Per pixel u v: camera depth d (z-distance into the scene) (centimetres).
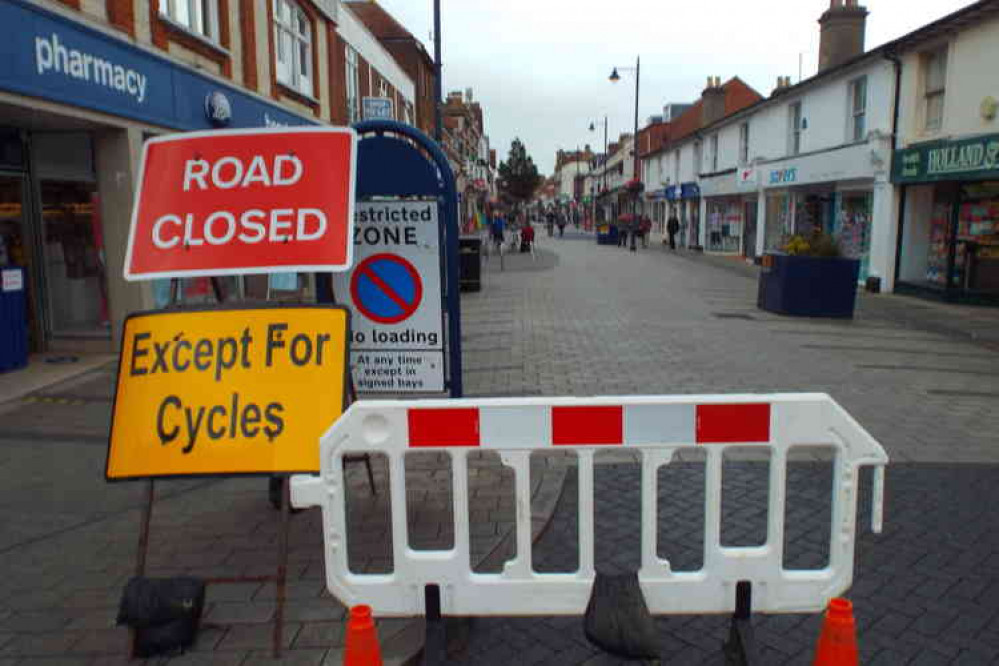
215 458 335
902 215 1648
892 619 342
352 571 374
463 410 304
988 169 1319
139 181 416
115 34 857
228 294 1165
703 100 3403
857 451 299
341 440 307
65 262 916
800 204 2202
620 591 305
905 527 439
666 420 302
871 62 1708
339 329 351
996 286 1430
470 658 319
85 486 497
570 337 1065
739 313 1330
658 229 4331
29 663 307
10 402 697
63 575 379
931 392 761
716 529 307
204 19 1129
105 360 875
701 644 329
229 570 382
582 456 306
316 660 305
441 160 490
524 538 310
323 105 1673
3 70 679
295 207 402
